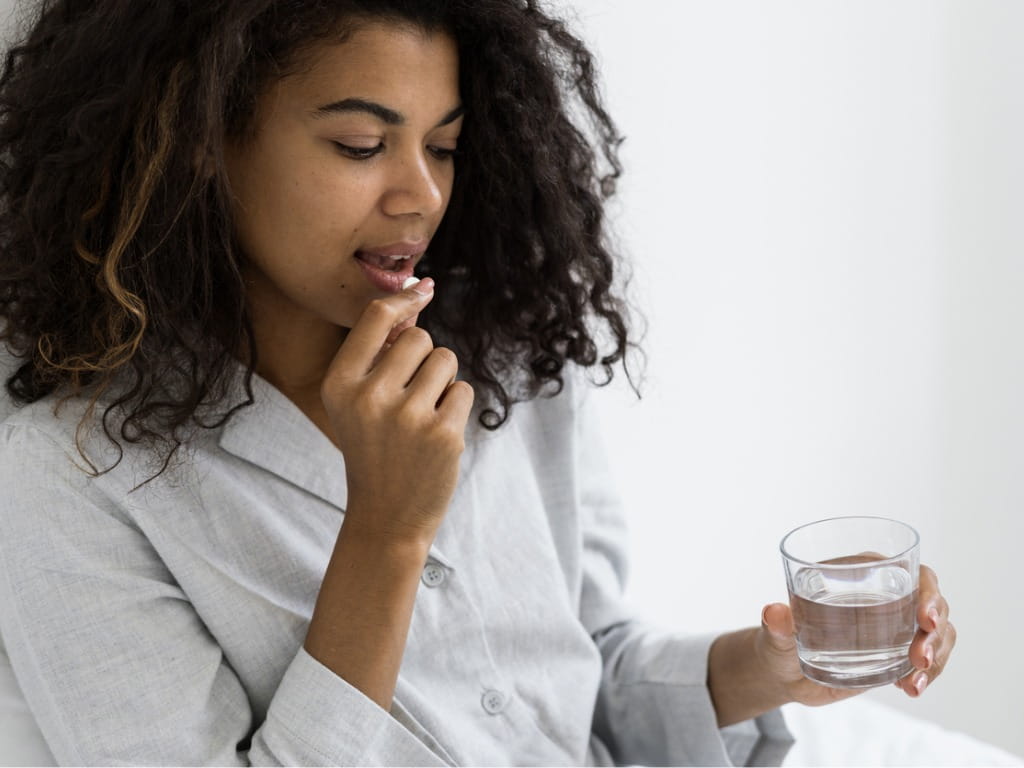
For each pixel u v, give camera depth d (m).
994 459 2.25
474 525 1.27
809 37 1.88
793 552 1.07
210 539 1.13
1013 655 2.35
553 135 1.28
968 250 2.13
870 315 2.05
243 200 1.10
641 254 1.76
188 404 1.12
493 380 1.32
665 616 1.93
